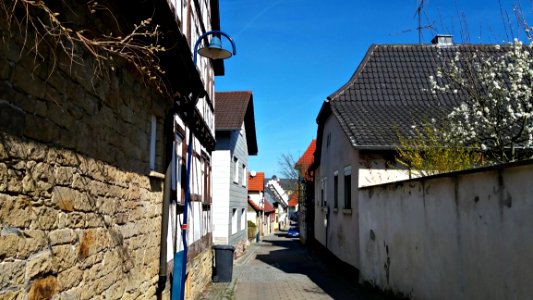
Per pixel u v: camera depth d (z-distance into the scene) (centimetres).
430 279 699
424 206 726
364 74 1631
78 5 351
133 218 503
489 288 518
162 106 637
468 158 936
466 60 1001
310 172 2706
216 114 2044
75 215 355
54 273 321
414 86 1584
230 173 1984
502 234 491
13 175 271
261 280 1309
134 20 460
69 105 344
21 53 276
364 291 1064
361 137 1198
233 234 2103
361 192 1164
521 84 889
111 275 434
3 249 260
